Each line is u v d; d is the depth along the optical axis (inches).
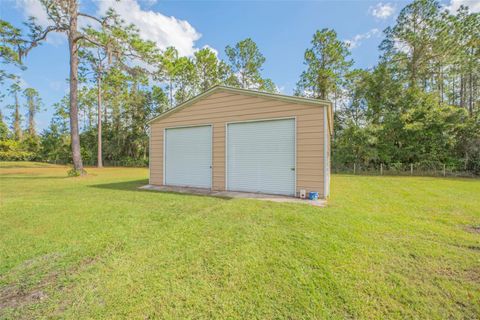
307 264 93.0
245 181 266.7
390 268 90.2
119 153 964.6
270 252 103.7
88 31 480.4
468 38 548.1
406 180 411.8
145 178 426.9
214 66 892.6
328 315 64.8
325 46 714.8
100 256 100.3
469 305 69.1
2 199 220.8
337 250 105.7
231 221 149.8
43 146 1080.2
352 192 274.2
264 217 158.6
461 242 115.7
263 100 255.6
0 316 64.6
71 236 123.3
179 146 314.0
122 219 154.1
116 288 77.2
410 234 126.6
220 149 282.4
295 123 238.7
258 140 259.1
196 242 115.3
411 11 595.8
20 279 83.1
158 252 104.0
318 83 750.5
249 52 834.8
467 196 243.4
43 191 269.6
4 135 954.1
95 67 668.7
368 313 65.6
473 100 621.3
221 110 281.6
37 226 139.7
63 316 64.4
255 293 74.6
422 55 608.4
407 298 72.1
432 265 92.6
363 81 694.5
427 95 576.4
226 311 66.4
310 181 230.4
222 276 84.5
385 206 194.9
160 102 971.3
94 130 1003.3
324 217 158.4
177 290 76.0
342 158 640.4
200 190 280.8
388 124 594.2
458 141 531.8
